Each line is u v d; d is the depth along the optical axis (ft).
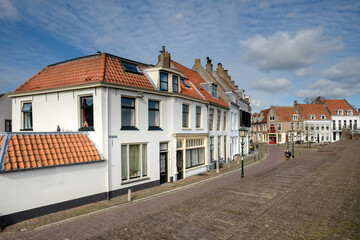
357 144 128.88
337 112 213.25
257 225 23.86
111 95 41.27
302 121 202.08
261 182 42.73
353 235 21.22
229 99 87.45
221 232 23.02
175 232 23.29
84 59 48.24
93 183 38.22
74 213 33.06
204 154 66.80
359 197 32.35
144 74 50.24
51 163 33.09
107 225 28.32
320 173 49.44
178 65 76.54
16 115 49.93
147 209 34.37
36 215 31.58
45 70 51.47
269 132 203.31
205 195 35.37
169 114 53.16
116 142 41.73
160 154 51.67
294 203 30.32
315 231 22.26
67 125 43.27
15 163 29.99
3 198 28.71
